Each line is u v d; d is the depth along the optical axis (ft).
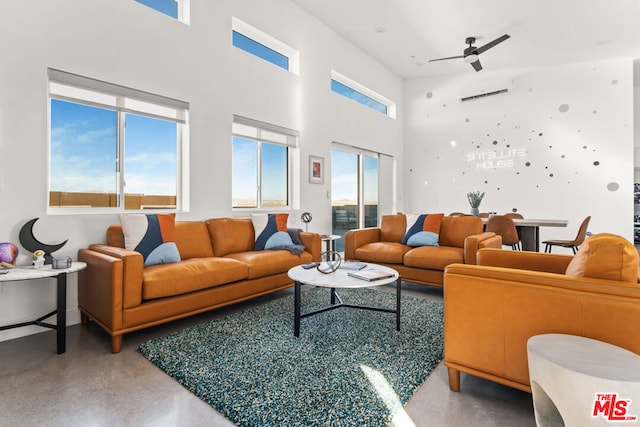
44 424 4.62
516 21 15.03
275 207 15.03
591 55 18.04
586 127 18.75
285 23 14.69
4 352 6.93
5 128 7.67
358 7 14.94
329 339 7.41
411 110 23.57
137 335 7.80
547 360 3.65
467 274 5.26
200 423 4.65
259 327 8.13
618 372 3.34
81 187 9.41
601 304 4.17
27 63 7.95
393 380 5.70
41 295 8.28
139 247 8.70
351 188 19.69
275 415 4.75
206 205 11.82
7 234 7.71
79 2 8.78
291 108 15.15
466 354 5.21
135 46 9.89
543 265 6.69
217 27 12.10
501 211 20.80
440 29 16.12
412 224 13.41
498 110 20.88
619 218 18.10
